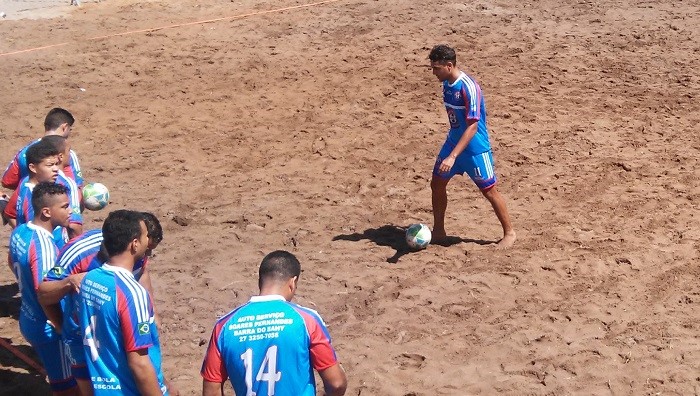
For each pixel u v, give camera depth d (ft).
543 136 46.32
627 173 41.01
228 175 42.65
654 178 40.24
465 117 31.73
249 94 53.88
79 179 28.63
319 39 64.75
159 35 66.18
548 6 73.31
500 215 33.40
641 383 24.70
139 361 17.94
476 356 26.40
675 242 33.73
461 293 30.25
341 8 73.51
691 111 49.37
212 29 67.77
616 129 46.91
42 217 21.56
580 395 24.20
